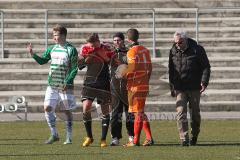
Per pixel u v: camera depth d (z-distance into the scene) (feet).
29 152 129.39
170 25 238.07
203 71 139.23
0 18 237.04
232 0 252.42
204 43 231.09
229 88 211.82
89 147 136.87
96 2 252.62
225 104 204.13
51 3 250.16
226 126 173.47
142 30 233.35
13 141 145.48
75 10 234.17
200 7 250.57
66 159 120.88
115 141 140.26
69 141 141.59
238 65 221.05
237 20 239.71
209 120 186.19
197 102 139.33
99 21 237.25
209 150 131.85
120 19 239.71
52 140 141.90
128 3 252.21
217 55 226.79
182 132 138.92
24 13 241.35
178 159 120.88
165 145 139.85
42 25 237.66
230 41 231.30
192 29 236.22
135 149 133.80
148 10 236.84
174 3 250.57
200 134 157.58
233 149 133.18
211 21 239.50
